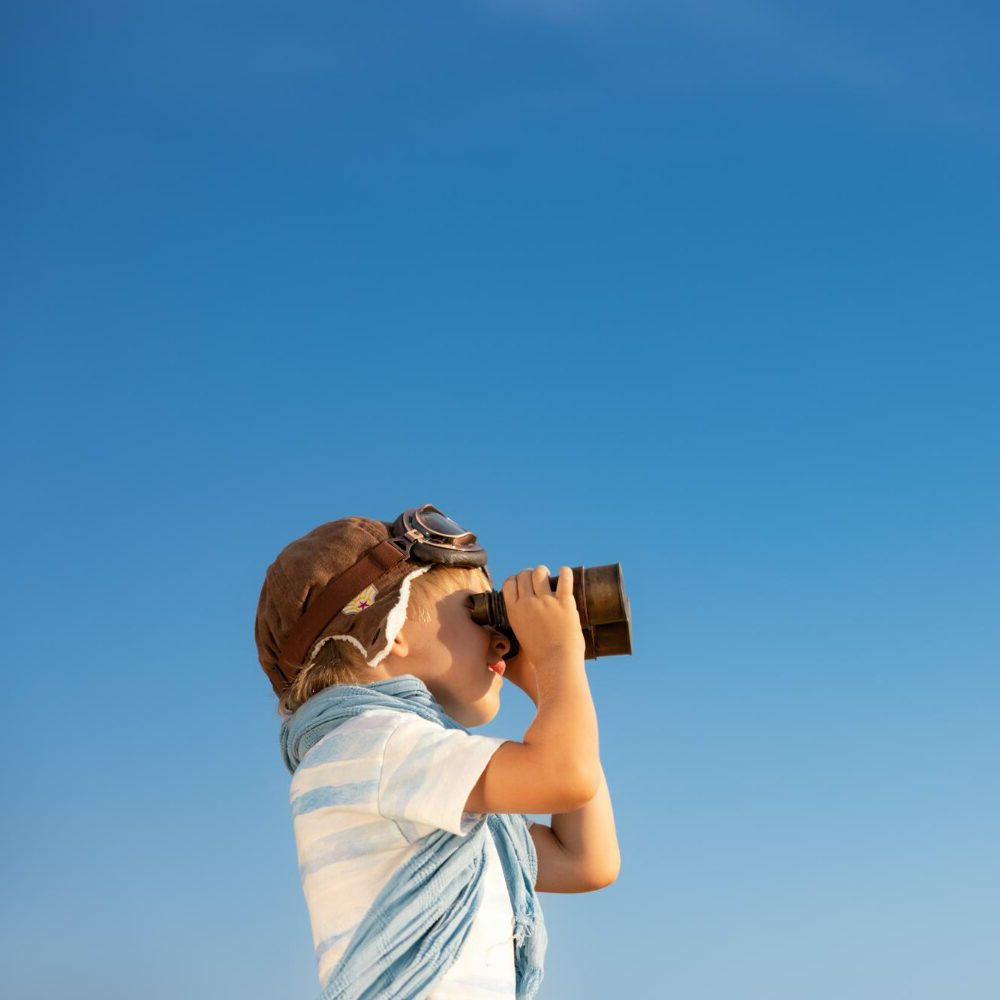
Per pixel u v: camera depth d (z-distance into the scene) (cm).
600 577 236
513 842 245
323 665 235
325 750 217
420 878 205
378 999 200
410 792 204
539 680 223
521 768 204
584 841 265
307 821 215
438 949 205
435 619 238
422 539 242
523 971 235
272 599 243
